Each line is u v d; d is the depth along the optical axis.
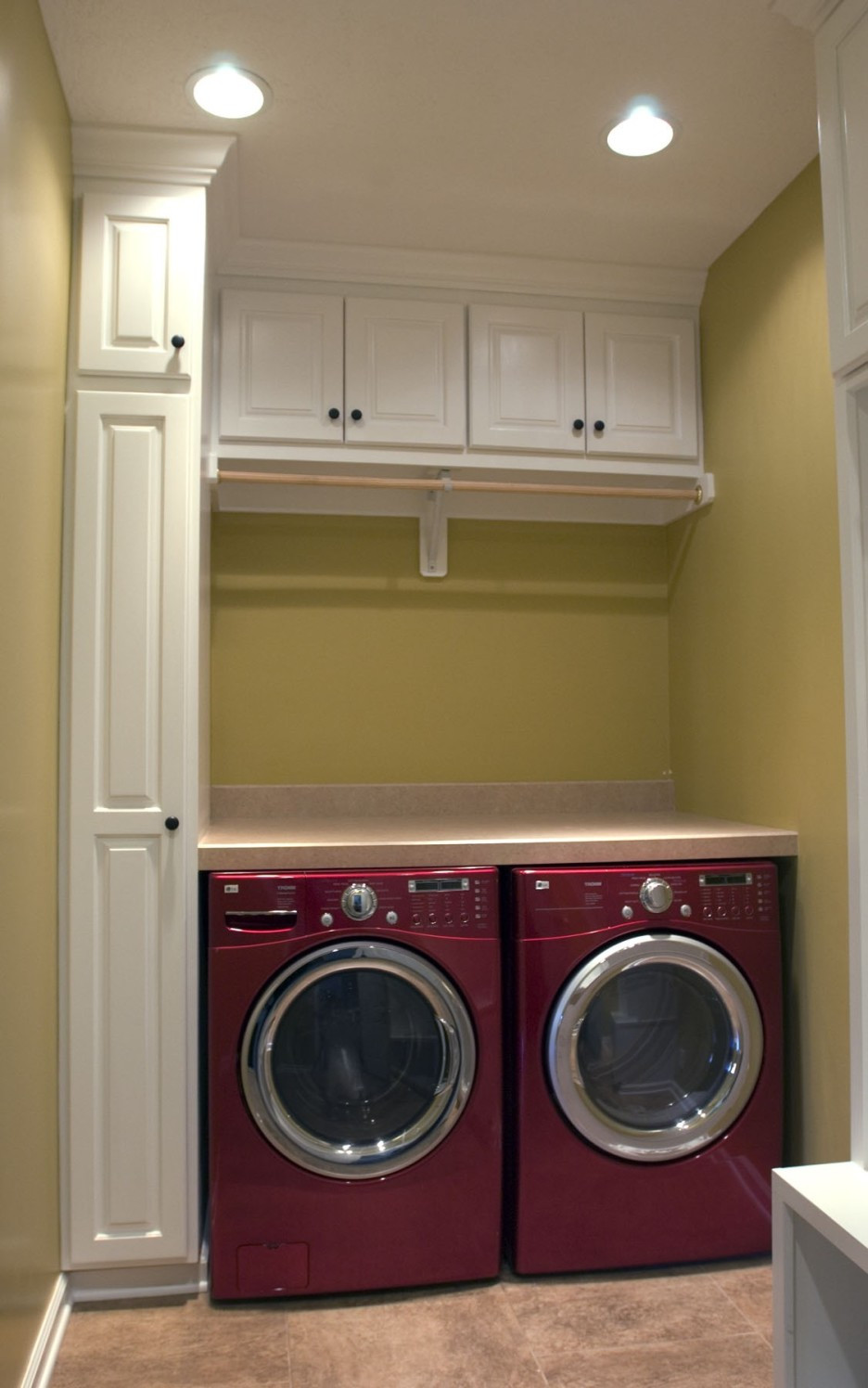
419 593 2.87
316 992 2.07
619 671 2.97
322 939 2.01
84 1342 1.85
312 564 2.81
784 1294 1.49
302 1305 1.98
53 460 1.90
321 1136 2.03
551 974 2.07
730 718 2.59
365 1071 2.09
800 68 1.88
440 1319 1.93
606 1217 2.07
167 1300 1.99
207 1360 1.79
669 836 2.21
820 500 2.15
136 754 2.02
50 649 1.90
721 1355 1.81
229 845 2.05
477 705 2.89
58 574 1.97
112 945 2.00
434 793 2.82
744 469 2.50
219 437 2.50
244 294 2.52
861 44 1.58
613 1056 2.18
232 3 1.69
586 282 2.68
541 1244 2.05
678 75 1.89
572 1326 1.90
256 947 1.99
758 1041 2.15
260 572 2.79
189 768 2.03
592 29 1.76
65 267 1.99
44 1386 1.70
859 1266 1.41
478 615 2.90
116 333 2.06
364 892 2.02
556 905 2.08
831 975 2.10
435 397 2.60
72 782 1.99
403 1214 2.01
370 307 2.58
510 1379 1.74
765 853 2.22
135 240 2.08
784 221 2.31
